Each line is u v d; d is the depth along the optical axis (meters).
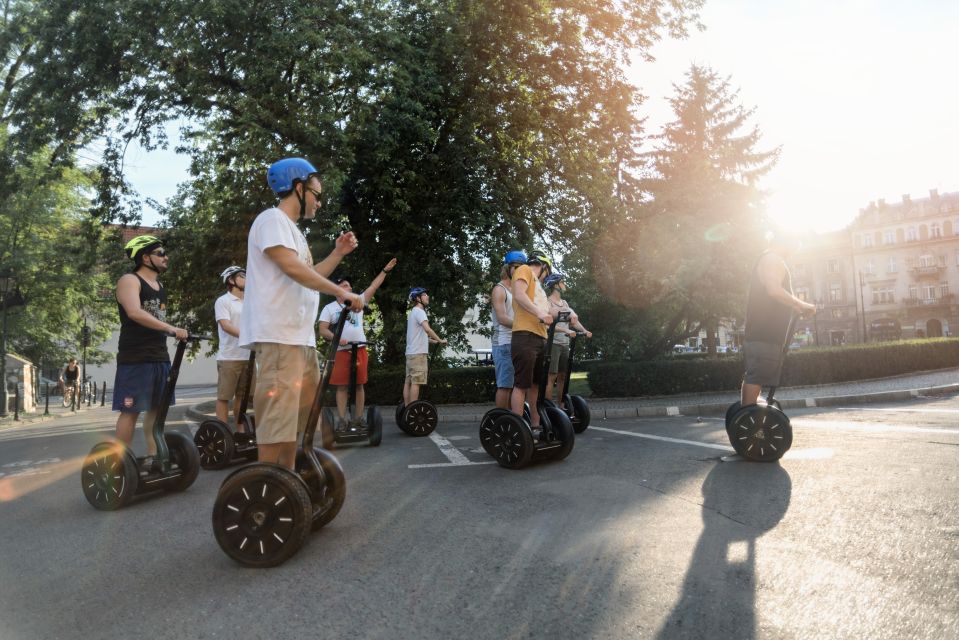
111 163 15.27
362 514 3.92
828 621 2.15
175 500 4.65
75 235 22.75
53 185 21.98
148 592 2.71
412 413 8.40
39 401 30.78
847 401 11.18
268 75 12.35
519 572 2.74
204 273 15.72
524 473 5.16
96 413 21.19
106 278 24.53
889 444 5.66
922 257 69.19
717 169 25.19
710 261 20.19
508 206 15.63
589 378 13.76
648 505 3.83
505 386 6.11
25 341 27.66
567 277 17.92
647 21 15.81
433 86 14.36
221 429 6.02
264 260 3.10
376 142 13.72
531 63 15.48
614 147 17.48
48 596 2.72
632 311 21.61
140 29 12.77
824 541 2.99
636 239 21.42
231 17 12.60
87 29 12.95
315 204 3.32
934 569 2.57
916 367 16.67
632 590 2.48
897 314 70.00
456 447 7.09
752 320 5.25
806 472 4.59
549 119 16.25
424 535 3.38
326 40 12.61
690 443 6.58
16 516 4.45
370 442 7.26
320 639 2.17
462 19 15.09
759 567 2.68
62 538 3.72
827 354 14.82
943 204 68.75
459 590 2.57
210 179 16.06
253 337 3.06
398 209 15.30
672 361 13.98
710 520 3.44
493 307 6.12
